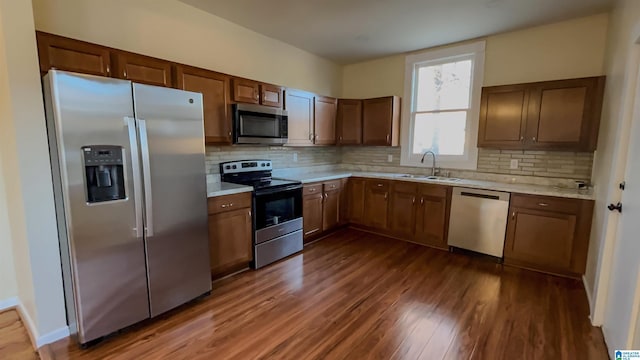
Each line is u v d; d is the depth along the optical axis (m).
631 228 1.79
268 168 3.88
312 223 3.90
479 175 3.92
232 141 3.16
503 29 3.49
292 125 3.89
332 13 3.11
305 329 2.12
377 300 2.52
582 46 3.19
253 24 3.43
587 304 2.48
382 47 4.20
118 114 1.92
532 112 3.25
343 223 4.50
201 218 2.46
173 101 2.21
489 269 3.17
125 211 1.99
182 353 1.87
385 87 4.75
